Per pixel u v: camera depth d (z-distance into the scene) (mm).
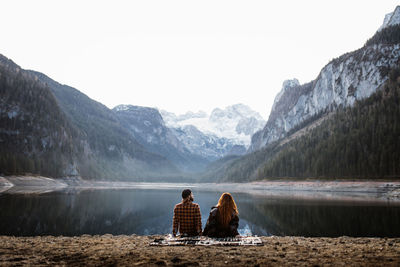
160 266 7875
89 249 11117
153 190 136500
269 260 8578
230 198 11711
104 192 103312
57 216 33812
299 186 145375
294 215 37812
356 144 136125
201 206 56188
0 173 133875
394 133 128125
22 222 28094
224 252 9703
